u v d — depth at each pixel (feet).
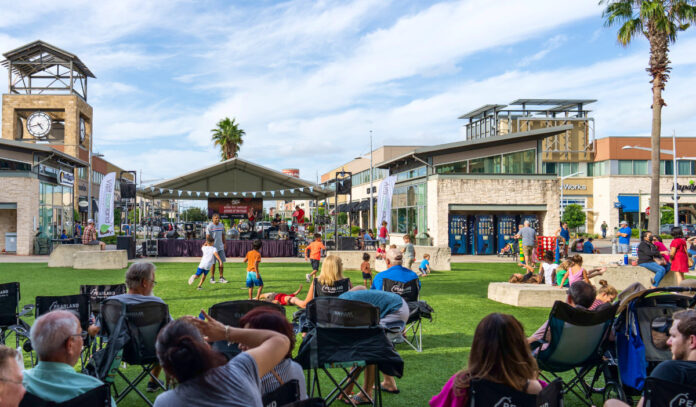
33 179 83.25
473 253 87.10
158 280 46.14
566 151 185.68
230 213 91.56
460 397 8.56
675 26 68.23
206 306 31.71
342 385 15.16
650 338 13.65
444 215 83.76
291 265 63.46
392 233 107.65
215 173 86.28
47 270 54.39
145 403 15.16
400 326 17.11
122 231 106.73
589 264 55.93
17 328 17.46
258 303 13.23
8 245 83.71
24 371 8.93
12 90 129.49
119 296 14.05
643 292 13.37
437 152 93.66
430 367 18.83
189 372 6.53
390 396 15.72
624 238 58.13
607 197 179.01
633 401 15.19
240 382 6.73
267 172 83.51
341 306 12.89
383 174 172.96
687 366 9.34
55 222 95.30
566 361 14.08
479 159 90.74
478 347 8.45
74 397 8.32
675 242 40.34
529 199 84.84
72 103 130.93
